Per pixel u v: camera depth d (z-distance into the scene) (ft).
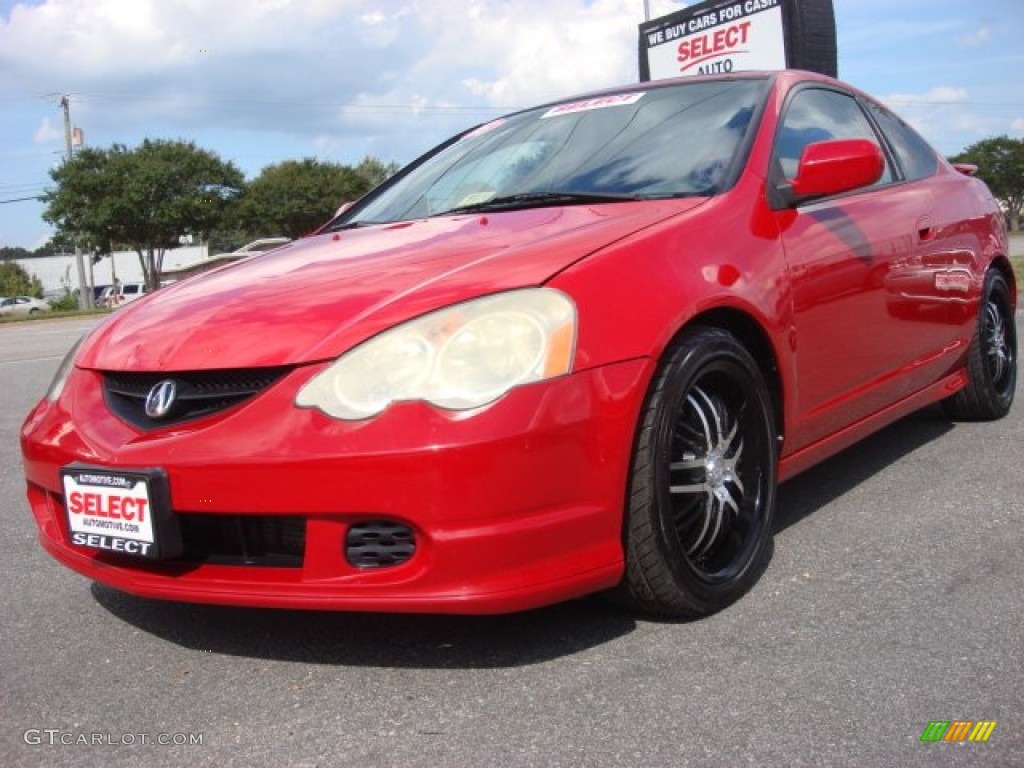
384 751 6.11
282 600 6.75
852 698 6.45
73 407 8.03
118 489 7.11
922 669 6.81
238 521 7.06
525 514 6.55
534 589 6.59
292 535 6.96
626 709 6.45
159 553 6.97
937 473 11.80
